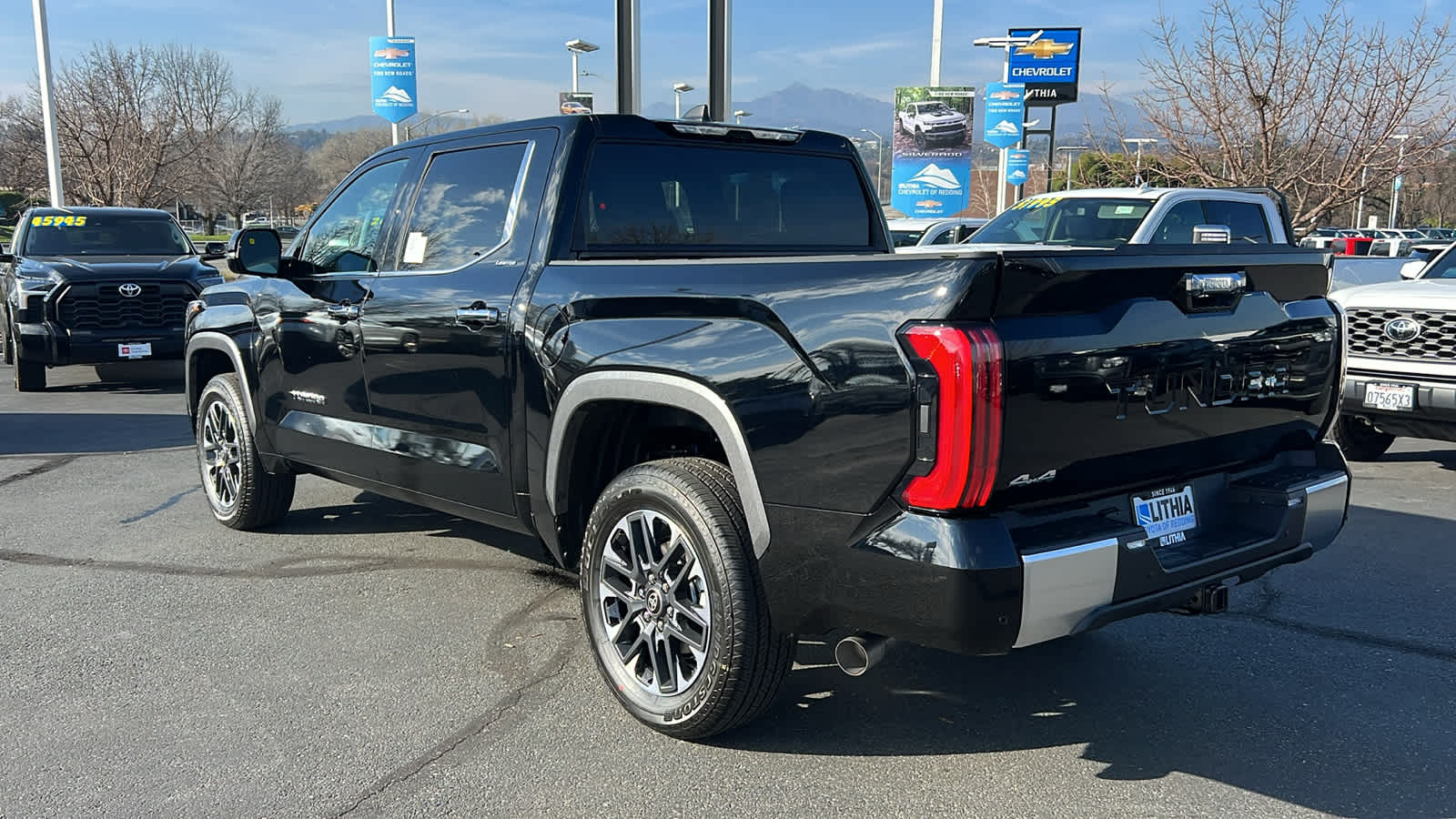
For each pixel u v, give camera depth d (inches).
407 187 177.6
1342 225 2322.8
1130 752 130.8
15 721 138.9
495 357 151.0
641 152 159.2
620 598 138.9
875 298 107.7
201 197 1887.3
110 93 1155.3
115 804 118.8
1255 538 127.7
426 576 198.2
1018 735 135.1
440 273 163.6
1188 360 120.4
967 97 885.8
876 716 140.1
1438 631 170.2
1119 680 152.1
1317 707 143.3
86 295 425.4
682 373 124.0
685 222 163.9
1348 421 294.4
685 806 118.3
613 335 133.0
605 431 144.6
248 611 179.8
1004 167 890.1
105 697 146.0
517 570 202.1
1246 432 132.3
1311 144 499.5
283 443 204.7
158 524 233.9
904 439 104.3
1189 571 118.4
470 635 169.0
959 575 102.3
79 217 490.6
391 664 157.5
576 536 150.3
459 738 134.4
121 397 432.1
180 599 185.6
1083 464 111.6
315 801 119.6
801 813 117.0
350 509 247.8
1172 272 117.9
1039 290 105.0
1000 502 107.0
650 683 136.9
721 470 128.6
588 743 133.1
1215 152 530.3
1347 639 167.2
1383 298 274.2
